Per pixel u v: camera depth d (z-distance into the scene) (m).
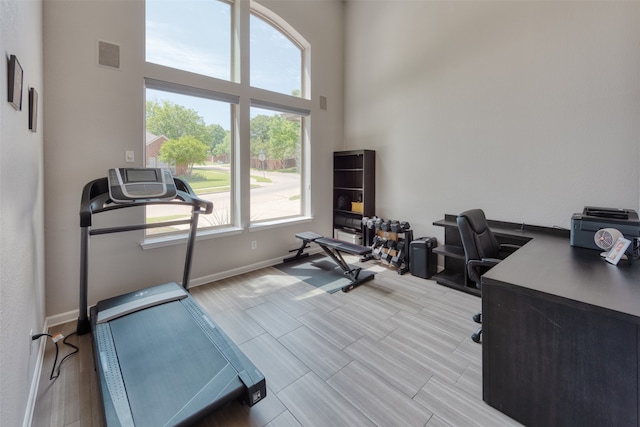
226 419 1.53
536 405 1.43
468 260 2.27
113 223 2.77
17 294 1.39
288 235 4.32
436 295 3.08
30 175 1.81
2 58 1.23
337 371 1.90
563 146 2.81
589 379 1.28
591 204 2.68
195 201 2.58
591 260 1.87
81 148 2.57
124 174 2.40
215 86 3.39
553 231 2.87
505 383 1.53
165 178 2.57
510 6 3.07
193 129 3.36
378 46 4.41
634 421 1.18
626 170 2.50
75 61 2.52
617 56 2.50
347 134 4.94
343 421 1.52
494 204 3.30
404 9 4.04
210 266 3.47
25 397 1.47
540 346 1.40
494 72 3.22
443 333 2.34
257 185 4.04
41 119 2.29
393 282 3.46
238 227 3.74
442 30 3.65
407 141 4.12
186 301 2.44
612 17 2.50
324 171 4.77
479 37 3.32
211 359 1.71
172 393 1.44
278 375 1.86
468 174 3.50
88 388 1.76
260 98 3.83
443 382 1.79
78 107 2.54
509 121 3.13
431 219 3.90
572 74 2.72
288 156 4.44
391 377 1.84
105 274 2.75
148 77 2.91
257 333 2.36
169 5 3.12
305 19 4.34
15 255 1.38
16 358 1.32
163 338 1.90
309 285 3.36
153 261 3.02
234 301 2.94
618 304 1.21
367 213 4.48
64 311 2.56
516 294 1.46
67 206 2.53
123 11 2.75
